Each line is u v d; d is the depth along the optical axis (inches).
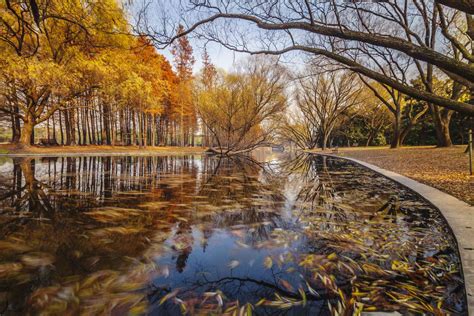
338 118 1195.9
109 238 93.1
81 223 109.0
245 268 73.4
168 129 1368.1
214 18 193.6
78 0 290.8
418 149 621.6
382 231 107.8
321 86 1049.5
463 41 473.1
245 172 338.0
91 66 504.4
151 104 717.3
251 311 53.7
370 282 66.6
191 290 61.4
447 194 167.8
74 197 159.9
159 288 62.2
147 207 141.3
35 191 175.6
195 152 895.7
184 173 309.9
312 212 139.6
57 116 951.0
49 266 70.8
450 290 63.0
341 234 103.1
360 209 146.6
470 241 85.4
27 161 401.1
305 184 241.3
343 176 303.0
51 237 92.1
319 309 54.9
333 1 158.7
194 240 94.7
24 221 108.7
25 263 71.7
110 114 853.2
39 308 53.1
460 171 261.6
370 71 177.3
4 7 373.7
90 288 60.9
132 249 84.4
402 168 323.3
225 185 229.5
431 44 438.6
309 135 1482.5
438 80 685.9
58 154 559.5
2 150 548.7
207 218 124.6
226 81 677.3
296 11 179.3
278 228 110.9
